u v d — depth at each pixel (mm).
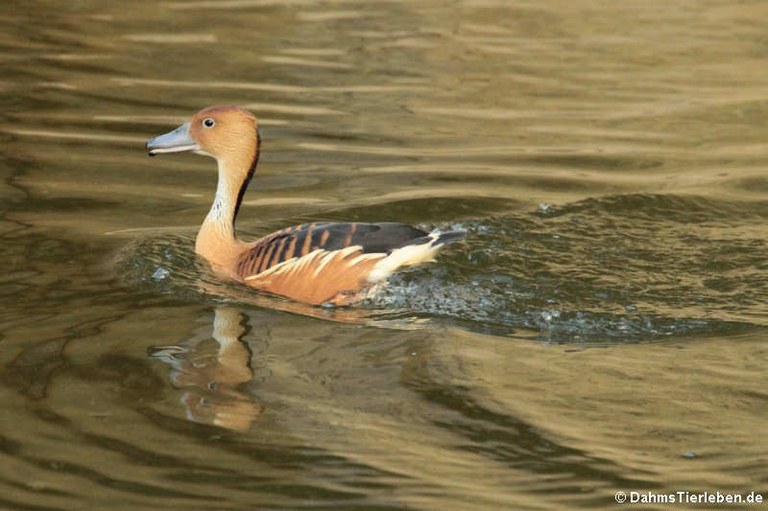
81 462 9883
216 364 11570
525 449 10258
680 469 9984
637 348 12047
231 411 10727
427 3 27750
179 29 24641
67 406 10727
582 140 19156
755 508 9406
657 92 21844
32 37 23406
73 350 11734
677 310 12836
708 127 20000
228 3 26891
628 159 18281
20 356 11578
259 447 10156
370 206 15969
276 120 19516
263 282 13367
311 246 13234
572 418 10742
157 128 18812
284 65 22547
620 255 14312
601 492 9625
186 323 12422
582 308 12875
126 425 10445
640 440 10422
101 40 23562
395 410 10820
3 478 9633
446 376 11438
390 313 12828
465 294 13164
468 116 20234
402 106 20594
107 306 12758
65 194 16094
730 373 11508
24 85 20516
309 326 12492
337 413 10750
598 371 11570
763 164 18109
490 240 14641
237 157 13906
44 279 13344
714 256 14344
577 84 22172
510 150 18578
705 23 26547
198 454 10062
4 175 16609
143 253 14156
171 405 10789
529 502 9492
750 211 16000
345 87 21484
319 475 9812
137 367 11438
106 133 18547
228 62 22578
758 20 26781
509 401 11008
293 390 11109
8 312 12500
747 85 22266
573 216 15617
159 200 16156
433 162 17906
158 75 21531
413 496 9523
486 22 26281
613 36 25422
